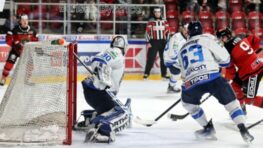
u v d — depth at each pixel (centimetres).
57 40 786
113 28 1677
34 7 1722
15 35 1403
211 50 778
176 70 1312
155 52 1569
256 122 950
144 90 1415
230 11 2025
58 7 1714
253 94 918
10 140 778
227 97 778
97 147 767
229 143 806
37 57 799
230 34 905
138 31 1727
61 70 798
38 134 802
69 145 771
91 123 847
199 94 793
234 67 933
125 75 1620
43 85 811
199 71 774
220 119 1016
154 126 931
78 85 1490
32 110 814
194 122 973
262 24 1948
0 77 1560
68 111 771
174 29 1908
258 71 905
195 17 1925
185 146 785
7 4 1730
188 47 791
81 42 1588
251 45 947
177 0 2006
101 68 786
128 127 907
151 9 1730
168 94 1348
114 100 813
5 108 806
